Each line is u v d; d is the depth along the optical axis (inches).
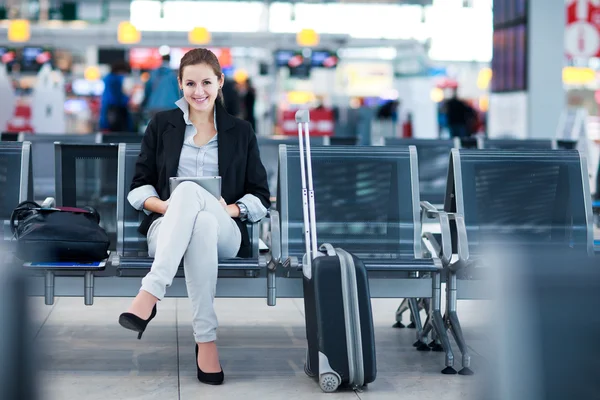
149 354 181.3
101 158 196.1
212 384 157.2
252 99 735.7
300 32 808.3
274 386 156.8
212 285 156.3
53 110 641.0
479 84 1141.7
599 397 70.9
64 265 163.2
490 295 73.0
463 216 185.6
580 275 71.1
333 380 151.1
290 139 281.0
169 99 587.8
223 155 174.2
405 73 1154.0
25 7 941.8
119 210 183.9
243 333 205.6
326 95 1062.4
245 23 1044.5
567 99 724.7
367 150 189.5
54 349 184.4
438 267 167.8
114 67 562.9
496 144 292.5
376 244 187.0
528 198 191.2
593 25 446.9
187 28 1007.0
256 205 172.2
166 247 152.2
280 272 182.9
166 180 174.6
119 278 173.9
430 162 279.1
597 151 460.1
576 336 71.1
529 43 476.1
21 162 190.1
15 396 70.5
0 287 70.3
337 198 187.2
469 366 168.6
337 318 151.8
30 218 169.0
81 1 949.2
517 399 71.6
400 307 214.2
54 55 1064.2
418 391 154.9
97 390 152.4
